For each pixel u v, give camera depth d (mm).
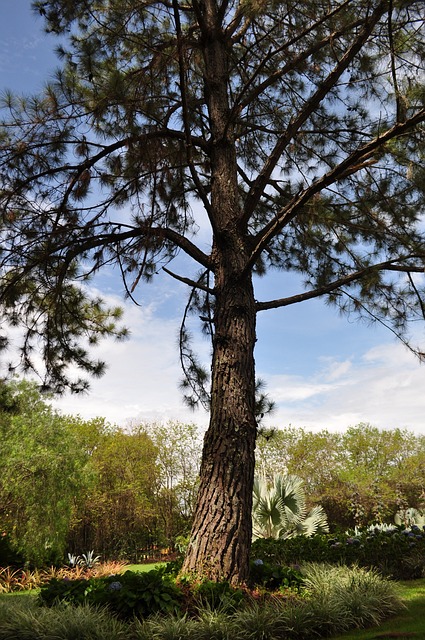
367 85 7426
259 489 12516
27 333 8336
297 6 6598
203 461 6043
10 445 14984
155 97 6637
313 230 9164
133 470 25484
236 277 6719
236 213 7109
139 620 4906
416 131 5535
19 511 14758
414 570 8414
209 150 7664
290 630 4734
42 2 6754
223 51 7941
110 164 7227
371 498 23438
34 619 4934
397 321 8422
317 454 26328
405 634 4371
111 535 24141
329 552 8688
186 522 24828
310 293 7137
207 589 5133
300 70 7602
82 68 6543
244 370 6316
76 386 8539
